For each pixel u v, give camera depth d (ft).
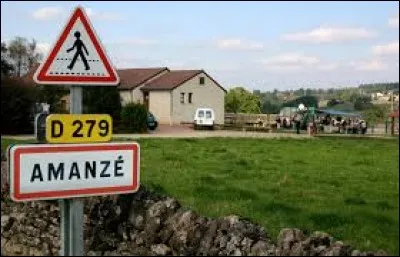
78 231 18.93
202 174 52.34
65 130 18.69
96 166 19.19
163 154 74.18
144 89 233.35
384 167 60.75
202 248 27.94
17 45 126.21
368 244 26.04
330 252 23.86
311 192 42.47
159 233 29.89
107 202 32.42
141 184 38.73
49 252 31.12
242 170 56.95
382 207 35.78
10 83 123.65
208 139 115.34
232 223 27.96
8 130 124.77
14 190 17.83
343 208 35.29
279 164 63.77
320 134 151.43
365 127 162.50
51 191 18.40
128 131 163.02
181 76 233.96
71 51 18.76
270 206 35.58
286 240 25.57
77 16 18.83
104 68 19.26
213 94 236.43
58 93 110.01
